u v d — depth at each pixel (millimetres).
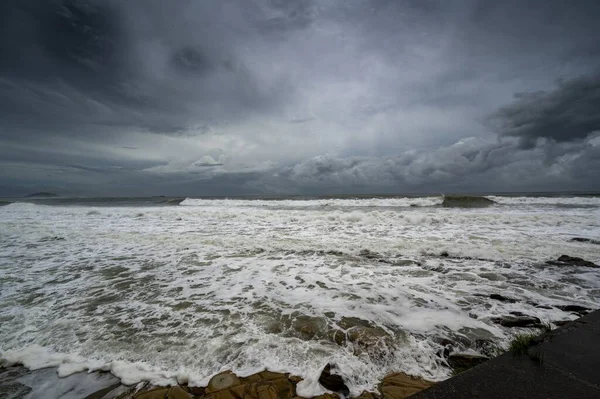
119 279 5695
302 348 3119
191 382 2631
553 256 6777
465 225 11516
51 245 8797
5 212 19125
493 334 3395
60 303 4551
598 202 22141
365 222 13133
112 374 2812
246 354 3027
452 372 2732
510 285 5082
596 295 4582
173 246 8531
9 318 4043
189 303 4492
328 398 2377
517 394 1852
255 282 5434
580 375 2010
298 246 8258
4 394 2584
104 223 13648
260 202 29922
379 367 2805
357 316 3916
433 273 5820
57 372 2875
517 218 12195
